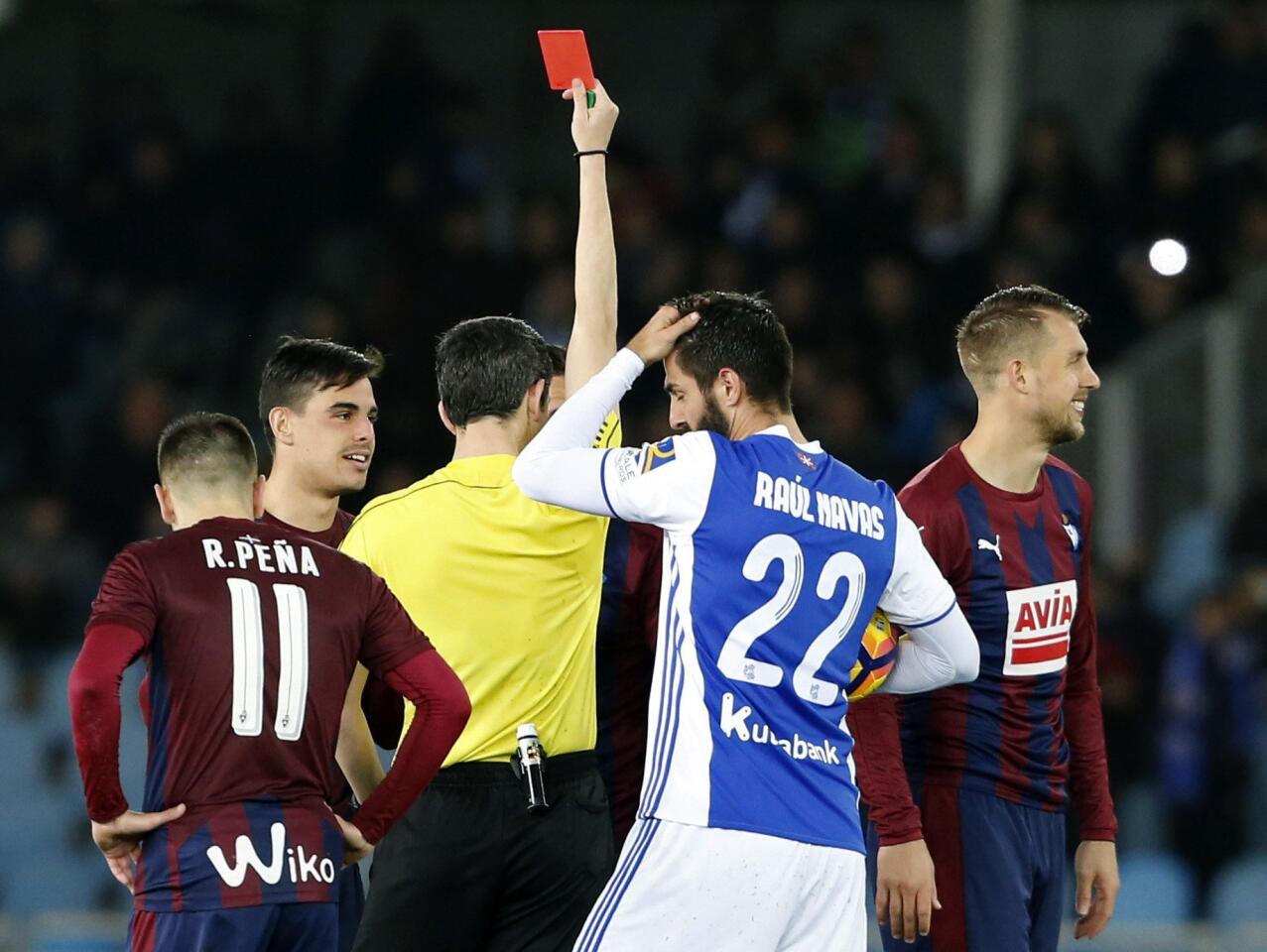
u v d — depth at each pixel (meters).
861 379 42.25
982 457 16.56
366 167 49.22
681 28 52.41
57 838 37.00
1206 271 44.34
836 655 14.40
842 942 14.27
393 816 15.09
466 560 15.78
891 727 15.80
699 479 14.19
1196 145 45.25
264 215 49.06
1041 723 16.64
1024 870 16.55
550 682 15.91
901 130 47.34
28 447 45.69
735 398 14.84
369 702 17.22
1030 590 16.41
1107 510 42.19
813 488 14.42
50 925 29.20
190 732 14.49
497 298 44.03
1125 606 37.44
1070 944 29.48
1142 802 35.81
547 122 52.81
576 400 14.71
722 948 13.92
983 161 50.25
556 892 15.80
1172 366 42.28
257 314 48.59
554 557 15.88
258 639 14.65
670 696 14.21
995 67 50.25
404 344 43.00
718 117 50.69
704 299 15.20
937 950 16.41
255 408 47.31
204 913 14.23
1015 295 16.66
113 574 14.62
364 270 48.72
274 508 17.17
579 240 16.39
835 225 45.50
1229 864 35.09
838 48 48.62
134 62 53.31
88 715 14.02
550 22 52.88
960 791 16.42
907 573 14.66
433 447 41.75
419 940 15.71
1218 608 36.34
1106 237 44.59
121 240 48.41
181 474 15.31
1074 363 16.41
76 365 46.84
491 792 15.68
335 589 15.05
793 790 14.09
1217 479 42.00
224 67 53.41
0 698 38.34
